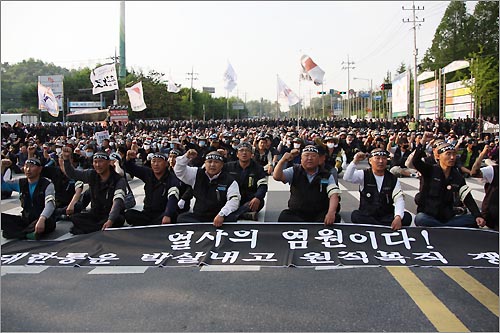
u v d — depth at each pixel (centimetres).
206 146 1373
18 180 727
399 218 648
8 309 443
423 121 3450
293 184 703
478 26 5688
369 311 427
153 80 6344
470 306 438
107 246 628
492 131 2856
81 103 6819
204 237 634
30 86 7606
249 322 407
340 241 615
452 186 689
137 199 1109
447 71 4484
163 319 416
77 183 791
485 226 725
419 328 394
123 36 3291
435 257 573
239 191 744
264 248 607
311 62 2755
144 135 2589
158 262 574
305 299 457
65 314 431
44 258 597
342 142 1739
